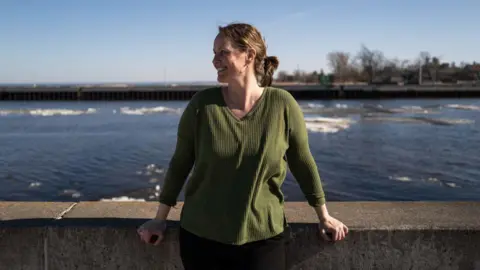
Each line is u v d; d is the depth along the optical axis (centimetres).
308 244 228
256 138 170
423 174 1802
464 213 248
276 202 181
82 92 7775
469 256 226
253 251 174
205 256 177
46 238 231
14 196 1466
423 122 3969
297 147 181
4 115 4919
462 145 2595
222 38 171
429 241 225
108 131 3353
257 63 176
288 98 176
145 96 7844
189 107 180
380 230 225
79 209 260
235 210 170
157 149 2408
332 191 1541
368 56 11475
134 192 1484
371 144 2636
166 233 225
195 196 180
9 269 234
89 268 233
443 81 10925
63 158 2147
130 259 230
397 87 8050
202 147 173
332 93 8019
